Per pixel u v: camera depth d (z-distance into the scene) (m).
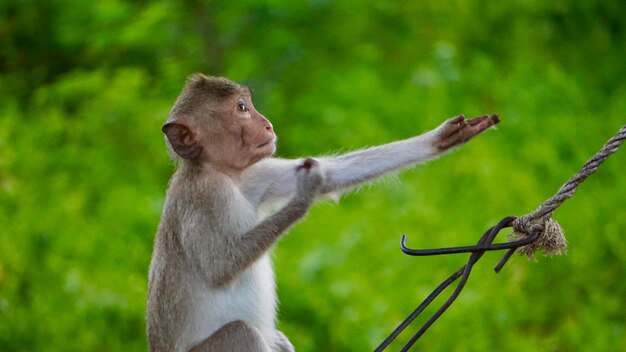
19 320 16.95
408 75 23.36
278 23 23.94
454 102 21.36
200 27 23.92
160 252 10.70
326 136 21.55
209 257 10.38
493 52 24.86
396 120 21.11
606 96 24.02
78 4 23.20
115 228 18.25
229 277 10.34
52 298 17.09
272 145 10.70
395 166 10.58
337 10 24.03
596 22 25.72
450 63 21.91
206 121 10.59
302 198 10.27
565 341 16.86
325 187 10.71
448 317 16.56
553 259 17.48
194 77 10.91
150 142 20.67
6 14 24.86
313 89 23.31
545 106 20.67
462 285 9.24
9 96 23.31
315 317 17.19
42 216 17.97
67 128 20.58
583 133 20.06
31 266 17.55
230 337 10.31
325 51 24.48
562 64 24.66
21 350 16.94
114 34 22.97
